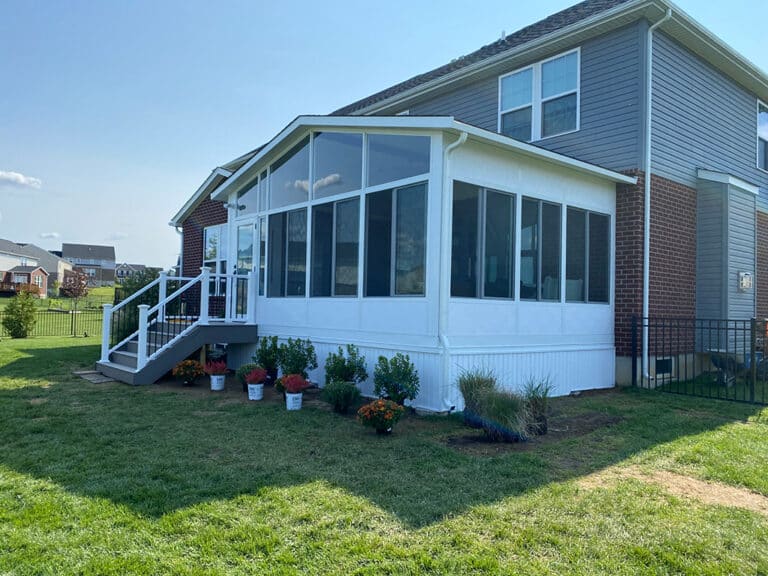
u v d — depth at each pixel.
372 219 8.02
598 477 4.57
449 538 3.34
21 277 58.50
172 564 2.97
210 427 6.11
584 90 10.29
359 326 8.12
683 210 10.44
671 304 10.07
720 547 3.28
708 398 8.39
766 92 12.75
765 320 9.98
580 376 8.95
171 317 11.55
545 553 3.17
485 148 7.64
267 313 10.16
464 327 7.26
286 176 9.91
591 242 9.31
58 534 3.30
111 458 4.87
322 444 5.46
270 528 3.43
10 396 7.70
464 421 6.36
